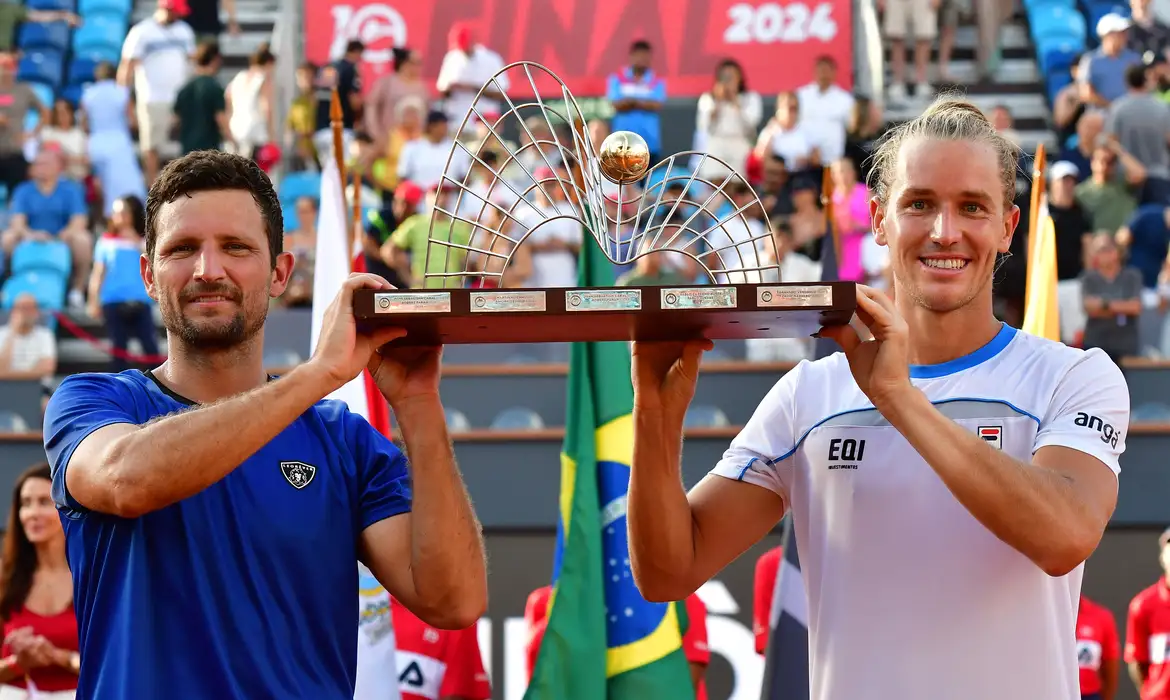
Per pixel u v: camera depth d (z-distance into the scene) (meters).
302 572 3.42
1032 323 6.25
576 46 17.27
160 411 3.51
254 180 3.57
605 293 3.18
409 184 13.09
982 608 3.49
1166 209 14.08
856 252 13.40
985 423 3.60
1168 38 16.75
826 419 3.77
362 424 3.75
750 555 9.24
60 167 15.17
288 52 17.09
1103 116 15.55
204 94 15.61
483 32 17.27
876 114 15.21
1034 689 3.47
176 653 3.25
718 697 9.01
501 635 9.48
